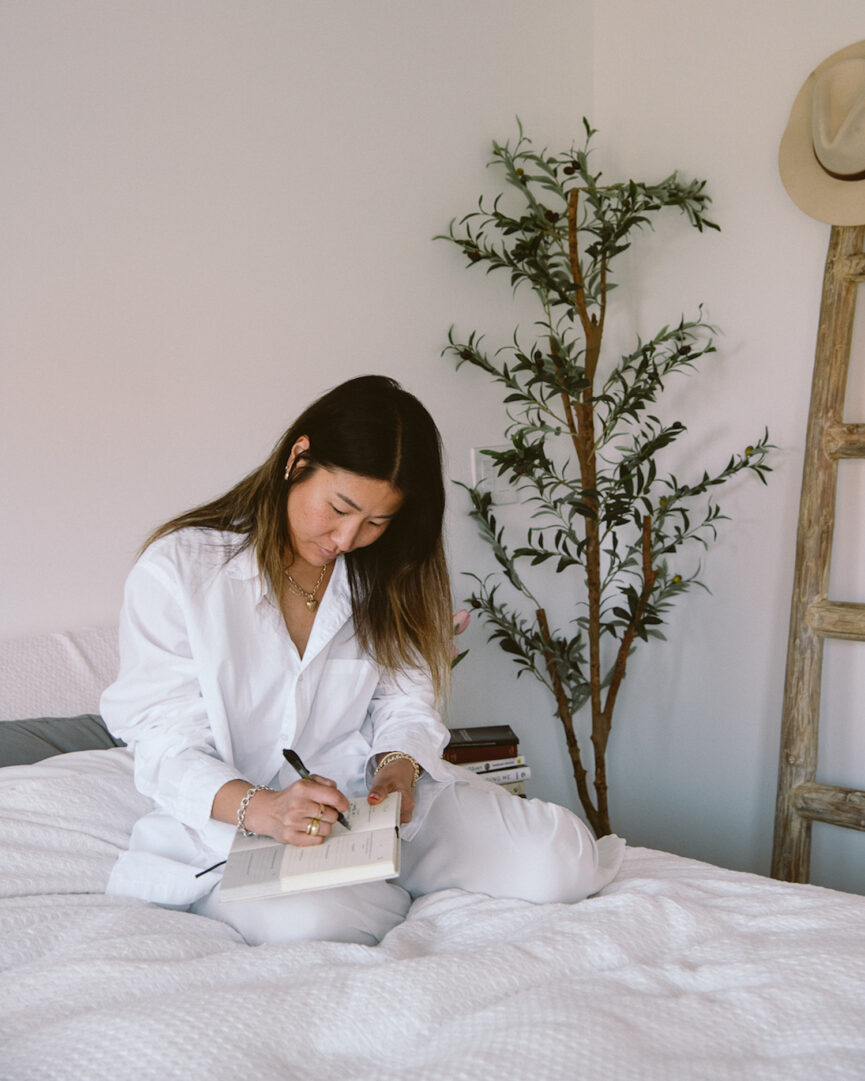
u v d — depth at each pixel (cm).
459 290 245
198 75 202
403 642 146
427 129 237
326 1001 95
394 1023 93
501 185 252
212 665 128
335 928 119
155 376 199
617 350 267
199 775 120
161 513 201
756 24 232
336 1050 90
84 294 190
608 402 239
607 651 274
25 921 114
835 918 119
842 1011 95
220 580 131
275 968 104
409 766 133
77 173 188
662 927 117
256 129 210
